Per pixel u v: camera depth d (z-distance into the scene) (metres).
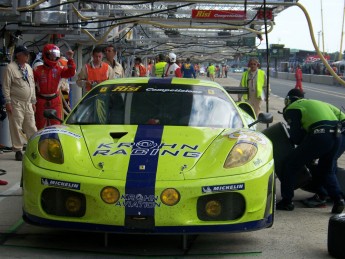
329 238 4.47
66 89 11.23
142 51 22.81
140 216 4.12
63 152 4.47
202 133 4.94
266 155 4.62
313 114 5.79
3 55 9.66
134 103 5.50
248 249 4.62
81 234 4.92
